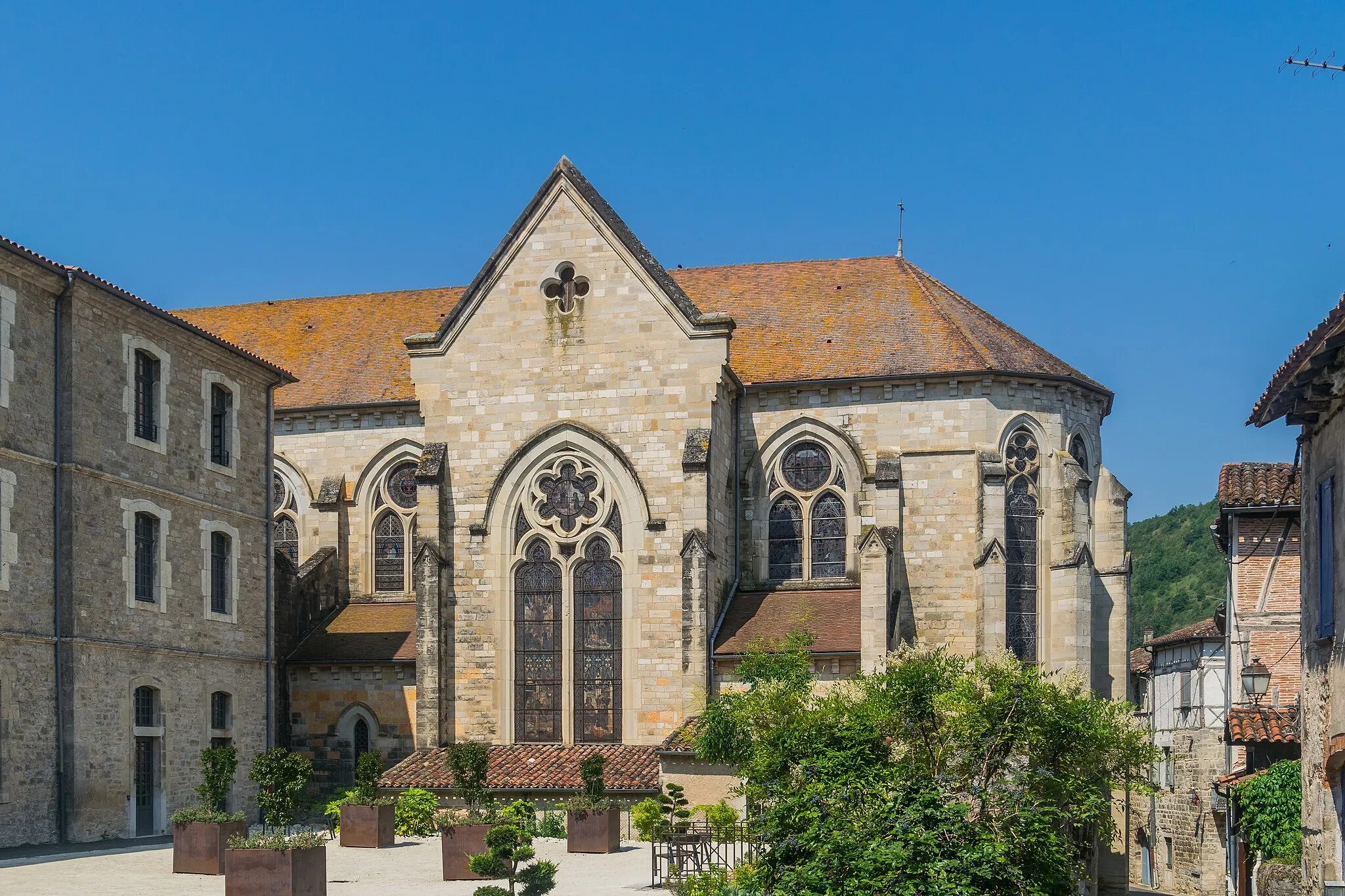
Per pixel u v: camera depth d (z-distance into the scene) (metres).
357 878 32.97
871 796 24.77
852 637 46.00
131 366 41.31
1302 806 26.52
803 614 47.62
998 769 29.91
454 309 49.66
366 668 50.41
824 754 29.58
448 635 48.59
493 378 49.19
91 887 29.39
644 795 43.09
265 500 48.28
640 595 47.19
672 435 47.66
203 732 43.72
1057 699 31.52
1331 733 23.34
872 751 29.48
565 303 48.94
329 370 57.41
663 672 46.66
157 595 41.97
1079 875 30.12
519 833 31.69
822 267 58.19
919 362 50.53
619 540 47.72
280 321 61.56
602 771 40.69
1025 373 49.75
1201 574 116.81
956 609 48.75
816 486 50.88
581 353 48.59
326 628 52.62
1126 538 50.62
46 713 37.34
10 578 36.38
